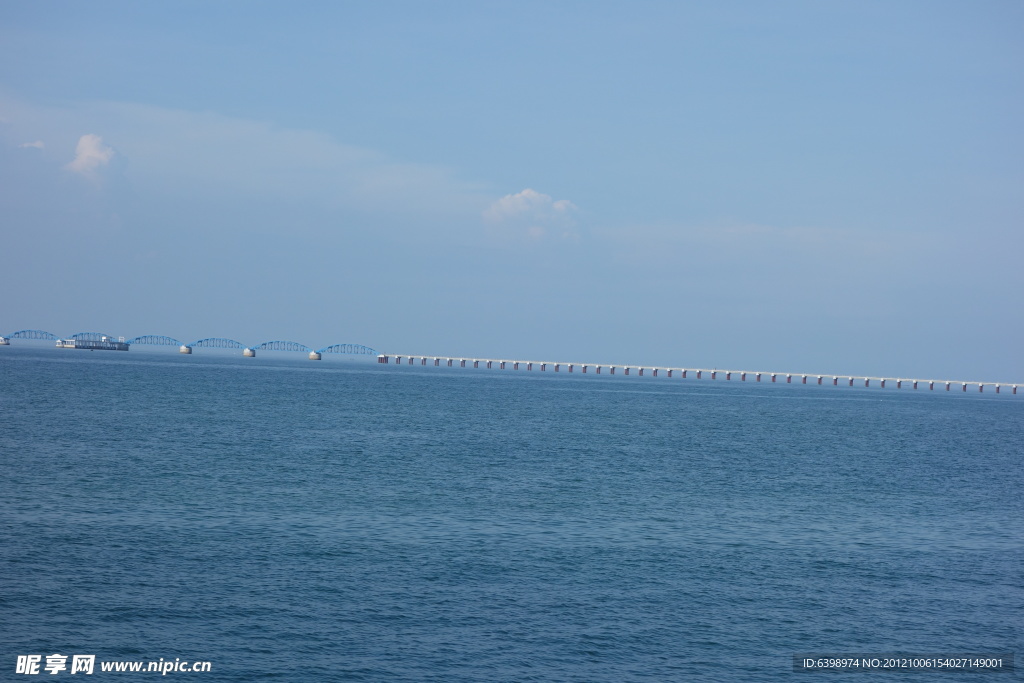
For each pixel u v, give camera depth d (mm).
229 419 100438
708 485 63031
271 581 34000
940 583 37938
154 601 31203
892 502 59312
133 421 93125
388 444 81875
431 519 46750
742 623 31750
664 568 38250
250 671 25922
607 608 32531
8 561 34969
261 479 57688
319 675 25828
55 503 46719
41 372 198625
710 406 175500
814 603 34375
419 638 28844
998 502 61906
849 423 141500
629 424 118000
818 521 50750
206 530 42000
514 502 52812
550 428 106938
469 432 97688
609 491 58344
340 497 52219
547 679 26219
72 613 29719
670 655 28484
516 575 36219
